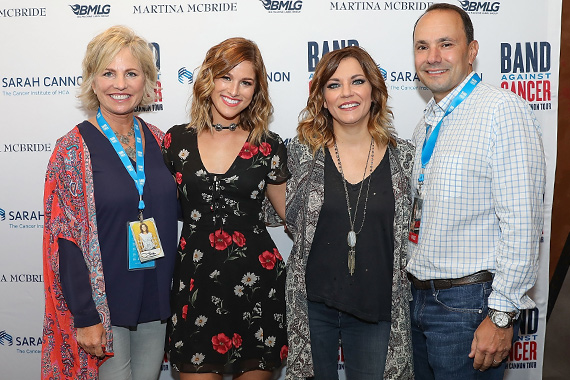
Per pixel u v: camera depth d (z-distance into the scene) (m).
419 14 2.43
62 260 1.72
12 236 2.54
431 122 1.84
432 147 1.81
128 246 1.79
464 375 1.73
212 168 1.86
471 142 1.65
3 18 2.43
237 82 1.83
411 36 2.45
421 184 1.82
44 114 2.48
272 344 1.88
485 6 2.43
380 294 1.82
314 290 1.86
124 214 1.79
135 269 1.80
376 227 1.81
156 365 1.95
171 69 2.45
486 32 2.45
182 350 1.83
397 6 2.43
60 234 1.73
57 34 2.43
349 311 1.81
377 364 1.85
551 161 2.52
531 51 2.46
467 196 1.65
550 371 2.64
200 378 1.85
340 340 2.03
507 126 1.59
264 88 1.92
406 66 2.46
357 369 1.88
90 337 1.72
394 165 1.86
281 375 2.58
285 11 2.42
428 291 1.78
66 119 2.48
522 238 1.56
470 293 1.68
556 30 2.45
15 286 2.57
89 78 1.86
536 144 1.60
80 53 2.44
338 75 1.83
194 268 1.83
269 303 1.88
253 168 1.87
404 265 1.83
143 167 1.88
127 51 1.82
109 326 1.77
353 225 1.82
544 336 2.61
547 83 2.48
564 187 2.54
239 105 1.86
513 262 1.57
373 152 1.89
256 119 1.93
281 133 2.50
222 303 1.82
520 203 1.56
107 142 1.84
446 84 1.76
